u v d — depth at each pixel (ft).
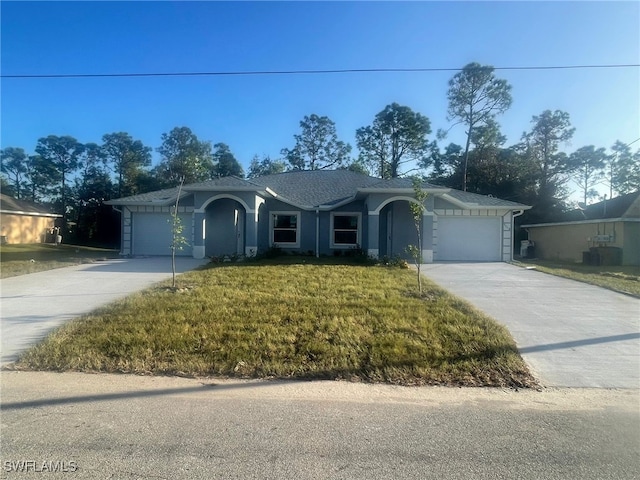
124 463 9.18
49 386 13.44
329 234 60.39
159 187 136.98
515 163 111.75
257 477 8.74
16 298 26.27
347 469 9.09
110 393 12.97
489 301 27.43
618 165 123.75
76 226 126.93
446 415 11.85
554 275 40.65
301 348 16.92
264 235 60.23
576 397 13.38
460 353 16.81
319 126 153.28
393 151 139.54
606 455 9.82
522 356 17.13
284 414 11.73
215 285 30.53
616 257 60.54
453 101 119.65
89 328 19.07
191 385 13.74
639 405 12.81
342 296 26.68
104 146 141.28
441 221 58.18
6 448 9.72
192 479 8.65
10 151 146.92
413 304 24.58
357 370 15.10
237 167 151.53
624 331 20.62
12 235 91.71
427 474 8.95
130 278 34.63
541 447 10.16
